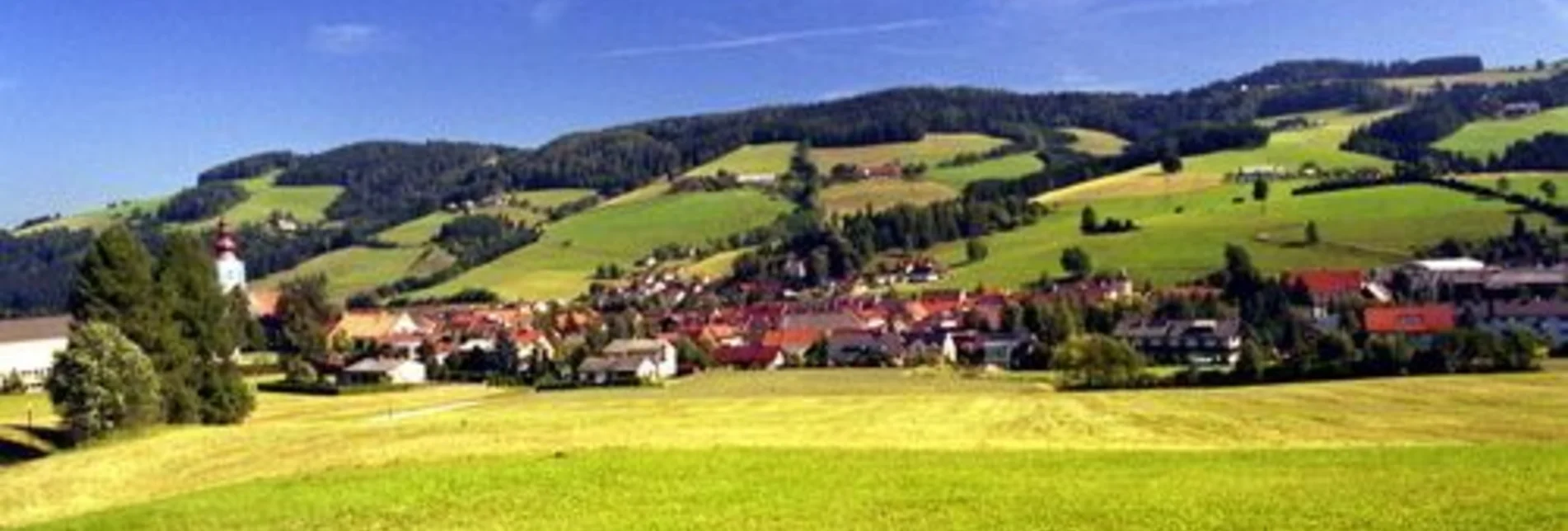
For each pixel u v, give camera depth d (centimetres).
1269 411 9850
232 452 8356
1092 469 6053
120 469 8019
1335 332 15200
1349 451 6431
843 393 13600
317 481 6462
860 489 5619
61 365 10712
